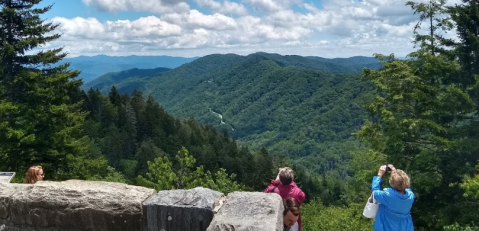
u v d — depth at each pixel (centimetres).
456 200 1452
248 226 288
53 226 367
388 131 1554
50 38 2055
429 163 1470
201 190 363
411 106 1622
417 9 1666
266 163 7119
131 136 8312
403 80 1588
